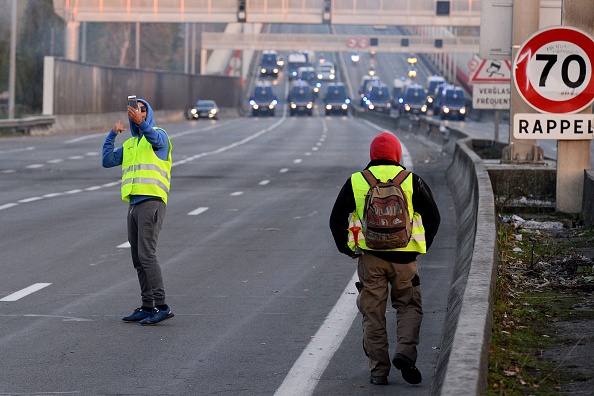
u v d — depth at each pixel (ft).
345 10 638.53
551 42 134.82
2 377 73.10
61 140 454.81
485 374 56.29
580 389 61.93
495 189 175.32
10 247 140.26
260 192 226.99
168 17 634.84
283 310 97.86
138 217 92.84
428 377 73.05
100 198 211.41
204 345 83.51
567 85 135.03
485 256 85.25
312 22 636.48
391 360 78.23
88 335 87.04
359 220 70.54
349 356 79.82
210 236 153.28
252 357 79.41
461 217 165.78
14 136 486.79
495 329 77.15
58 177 265.34
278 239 149.79
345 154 375.04
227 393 69.31
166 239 150.00
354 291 107.65
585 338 75.46
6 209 189.47
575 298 91.76
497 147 293.43
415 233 70.33
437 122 465.06
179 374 74.28
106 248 139.44
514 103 187.42
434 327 89.25
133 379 72.84
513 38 187.42
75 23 640.17
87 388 70.33
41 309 97.91
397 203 69.00
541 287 97.25
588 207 145.89
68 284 111.65
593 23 142.61
